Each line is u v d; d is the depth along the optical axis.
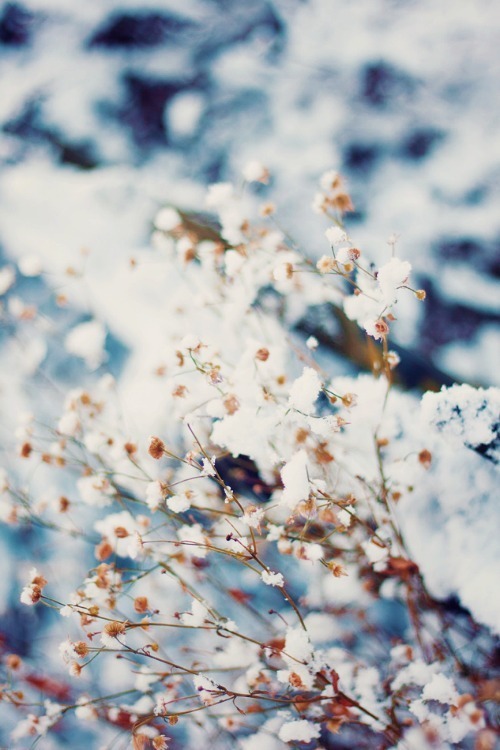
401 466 0.50
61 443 0.52
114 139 0.73
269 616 0.56
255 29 0.75
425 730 0.47
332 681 0.47
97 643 0.57
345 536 0.53
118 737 0.56
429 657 0.52
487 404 0.49
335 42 0.72
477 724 0.43
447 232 0.61
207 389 0.53
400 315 0.59
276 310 0.58
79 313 0.63
